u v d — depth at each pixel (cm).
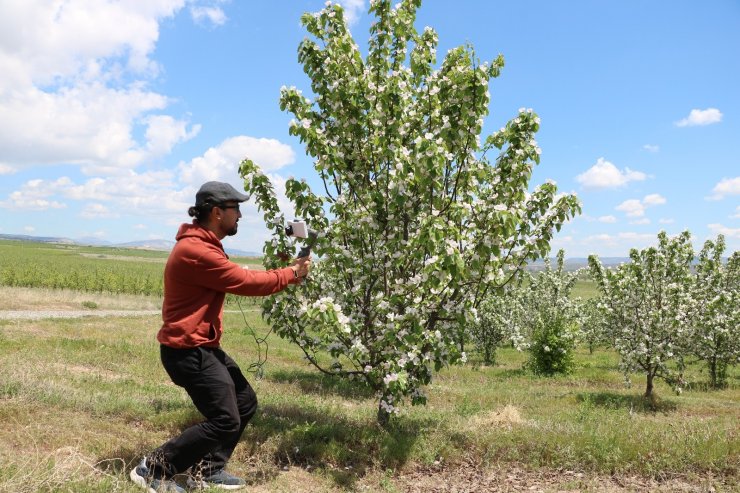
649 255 1188
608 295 1240
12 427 470
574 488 505
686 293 1209
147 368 965
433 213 580
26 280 3459
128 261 9738
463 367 1675
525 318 1875
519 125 582
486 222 569
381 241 604
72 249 15950
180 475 417
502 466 554
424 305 544
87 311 2498
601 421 793
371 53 643
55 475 355
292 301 581
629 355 1178
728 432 666
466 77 562
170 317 388
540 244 618
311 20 628
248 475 468
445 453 566
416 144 534
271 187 585
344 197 605
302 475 488
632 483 520
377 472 517
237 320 2719
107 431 512
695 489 504
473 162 615
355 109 613
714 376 1479
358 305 607
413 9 662
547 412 964
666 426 735
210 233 400
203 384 387
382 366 552
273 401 766
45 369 783
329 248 576
